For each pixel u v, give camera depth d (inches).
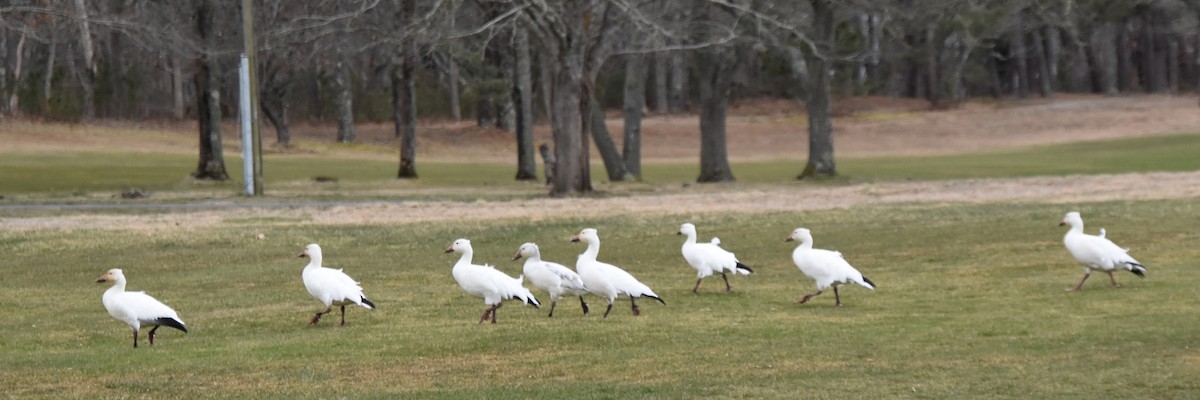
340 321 608.1
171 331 589.6
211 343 545.0
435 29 1727.4
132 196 1585.9
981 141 3238.2
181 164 2305.6
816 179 2048.5
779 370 452.8
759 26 1811.0
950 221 1090.7
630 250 959.0
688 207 1332.4
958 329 546.3
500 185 1953.7
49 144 2568.9
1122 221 1022.4
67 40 2298.2
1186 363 449.1
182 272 844.0
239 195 1638.8
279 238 1035.9
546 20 1568.7
